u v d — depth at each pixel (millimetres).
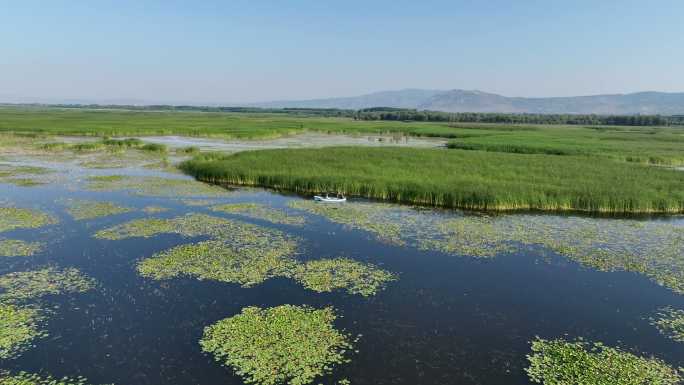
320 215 34312
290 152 62844
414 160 56062
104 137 92688
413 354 15719
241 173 46594
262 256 24875
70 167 54750
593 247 27891
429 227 31562
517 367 15094
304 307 18984
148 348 15688
